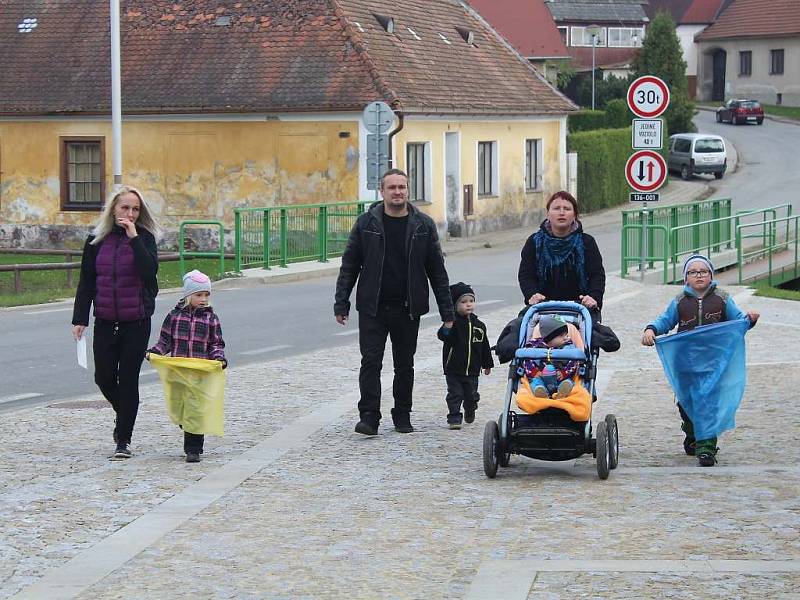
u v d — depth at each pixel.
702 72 118.19
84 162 47.31
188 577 8.53
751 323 12.30
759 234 43.03
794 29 110.00
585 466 12.42
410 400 14.30
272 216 36.53
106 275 12.75
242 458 12.77
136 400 12.89
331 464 12.49
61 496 11.05
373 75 43.78
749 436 13.81
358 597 7.99
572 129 71.69
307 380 18.05
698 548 8.88
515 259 41.69
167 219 46.06
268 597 8.05
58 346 22.00
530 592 7.83
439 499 10.84
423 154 46.53
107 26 48.19
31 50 48.12
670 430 14.23
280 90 44.22
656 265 35.06
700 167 72.12
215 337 12.78
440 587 8.16
